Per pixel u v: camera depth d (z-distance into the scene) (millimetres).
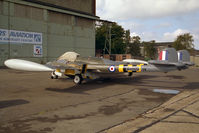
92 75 11109
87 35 35406
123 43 56312
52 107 5785
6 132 3848
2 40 22906
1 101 6508
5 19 23078
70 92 8344
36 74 15805
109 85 10484
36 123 4379
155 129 4043
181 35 43406
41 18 27125
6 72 16938
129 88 9539
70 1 32250
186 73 18875
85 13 33844
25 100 6691
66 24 31125
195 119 4703
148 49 64188
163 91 8750
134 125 4316
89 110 5508
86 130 4008
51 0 29031
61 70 11383
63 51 30938
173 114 5148
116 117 4898
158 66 9477
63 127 4156
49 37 28656
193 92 8500
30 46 25922
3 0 22688
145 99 7074
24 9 25016
